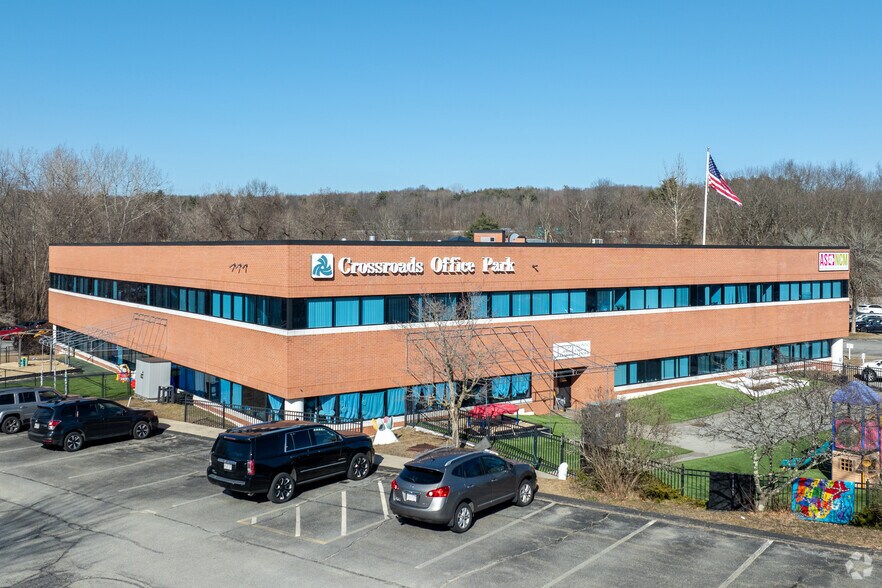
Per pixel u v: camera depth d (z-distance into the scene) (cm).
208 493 2211
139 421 3012
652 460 2467
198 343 3872
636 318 4381
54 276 6062
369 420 3394
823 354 5500
